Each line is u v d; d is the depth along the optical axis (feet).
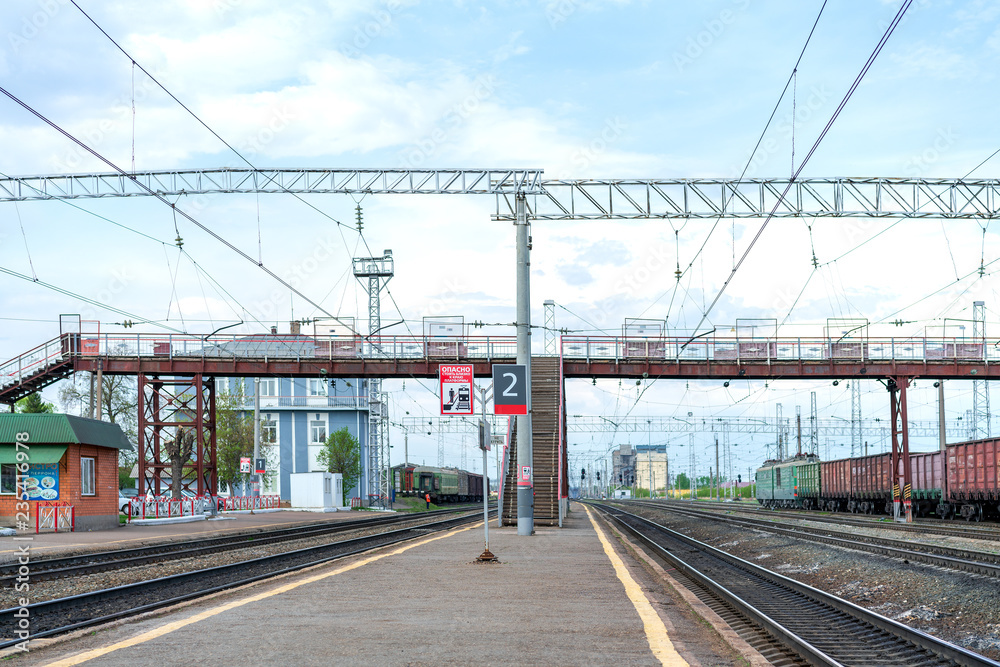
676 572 69.15
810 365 152.05
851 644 37.32
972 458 143.13
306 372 147.74
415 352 148.05
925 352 152.66
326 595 45.24
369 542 99.50
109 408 222.48
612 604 42.52
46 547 82.48
